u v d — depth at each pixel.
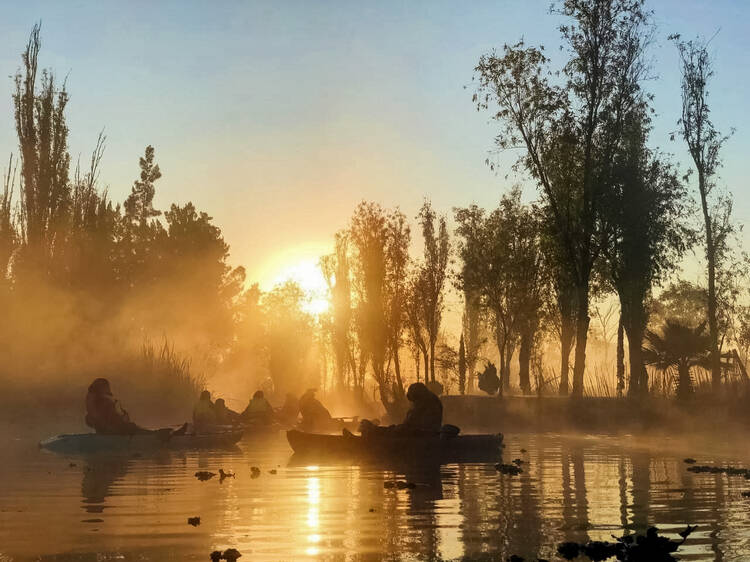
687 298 58.81
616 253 44.09
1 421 31.28
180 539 10.33
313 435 22.02
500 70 42.72
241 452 22.72
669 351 35.62
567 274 44.47
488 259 45.78
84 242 41.62
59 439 22.70
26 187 42.56
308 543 10.09
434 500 13.47
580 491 14.52
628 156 43.22
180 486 15.28
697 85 42.69
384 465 19.34
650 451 23.19
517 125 42.81
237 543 10.09
